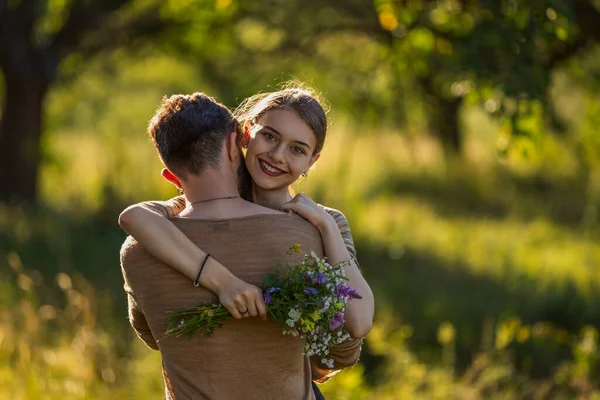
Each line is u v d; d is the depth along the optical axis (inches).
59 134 991.6
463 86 283.4
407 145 795.4
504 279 477.7
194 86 776.3
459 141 812.0
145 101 1003.9
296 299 109.1
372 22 502.0
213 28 531.8
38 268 421.4
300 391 117.0
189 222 114.0
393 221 625.9
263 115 125.0
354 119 634.2
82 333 263.3
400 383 273.7
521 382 292.8
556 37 263.0
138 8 547.8
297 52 571.8
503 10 262.4
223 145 116.0
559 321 380.8
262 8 536.1
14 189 581.0
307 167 126.3
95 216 569.6
